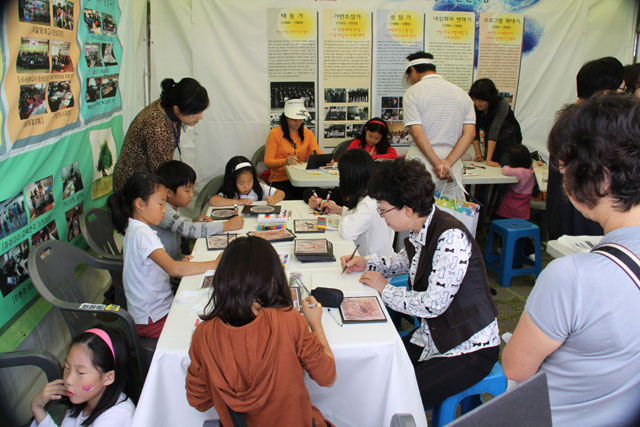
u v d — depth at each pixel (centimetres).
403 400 131
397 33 422
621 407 70
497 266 334
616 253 67
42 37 197
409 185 135
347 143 429
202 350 102
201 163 426
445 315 141
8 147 171
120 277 223
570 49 451
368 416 136
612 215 69
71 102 230
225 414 102
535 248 327
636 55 463
